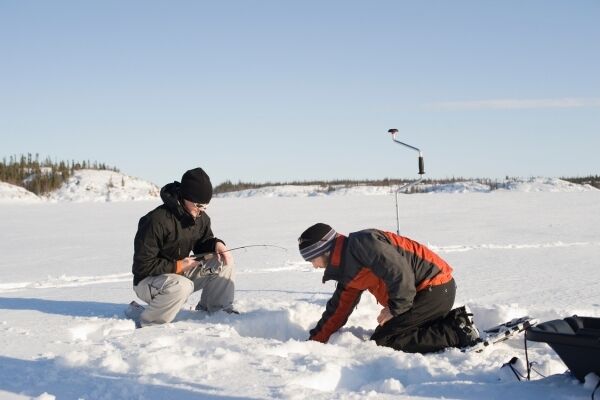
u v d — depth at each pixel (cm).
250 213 1873
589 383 280
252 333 466
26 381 304
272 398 273
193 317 493
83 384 298
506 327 414
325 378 313
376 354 362
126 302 577
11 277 788
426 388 295
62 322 457
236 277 732
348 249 399
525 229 1276
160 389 287
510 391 285
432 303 402
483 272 734
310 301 564
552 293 589
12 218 1877
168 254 481
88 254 1023
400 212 1778
